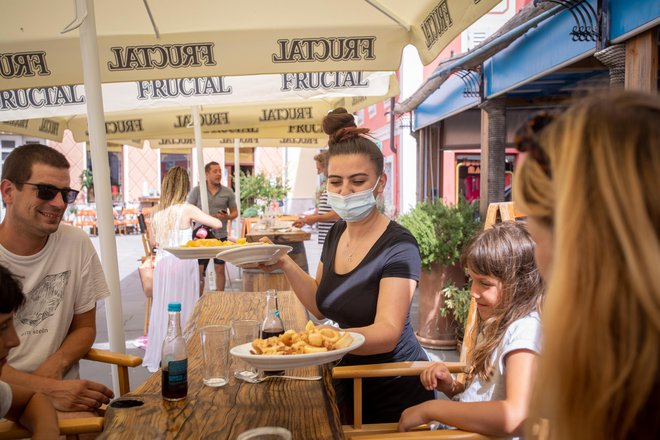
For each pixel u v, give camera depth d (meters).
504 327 1.96
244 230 10.91
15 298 1.58
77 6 3.12
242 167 25.27
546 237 0.83
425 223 5.38
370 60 3.61
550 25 4.68
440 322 5.48
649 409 0.65
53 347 2.55
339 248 2.56
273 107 8.49
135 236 21.50
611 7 3.66
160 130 8.52
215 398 1.87
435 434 1.73
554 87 6.85
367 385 2.41
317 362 1.72
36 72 3.63
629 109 0.71
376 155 2.39
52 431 1.72
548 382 0.72
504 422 1.69
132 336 6.21
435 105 9.38
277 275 5.74
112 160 24.17
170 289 5.12
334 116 2.47
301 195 24.86
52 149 2.51
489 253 1.96
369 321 2.35
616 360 0.66
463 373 2.39
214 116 8.48
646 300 0.63
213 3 3.50
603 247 0.67
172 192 5.32
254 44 3.66
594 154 0.69
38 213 2.43
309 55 3.65
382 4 3.43
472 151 12.59
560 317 0.70
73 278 2.66
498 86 5.96
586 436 0.69
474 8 2.56
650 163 0.66
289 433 1.43
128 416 1.73
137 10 3.54
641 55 3.40
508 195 10.69
